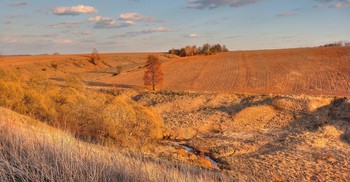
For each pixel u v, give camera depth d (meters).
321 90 64.56
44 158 5.29
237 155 31.88
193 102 54.56
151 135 31.61
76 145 6.50
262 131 41.59
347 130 40.25
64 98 25.11
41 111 21.22
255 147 34.56
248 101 52.56
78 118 24.09
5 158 5.39
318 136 38.03
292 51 119.50
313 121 43.94
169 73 91.69
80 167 5.19
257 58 108.75
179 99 55.75
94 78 89.56
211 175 7.54
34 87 25.98
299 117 45.50
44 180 4.99
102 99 31.28
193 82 78.50
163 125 39.25
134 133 28.91
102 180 5.36
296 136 38.12
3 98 19.45
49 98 24.14
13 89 20.25
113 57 163.38
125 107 28.89
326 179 25.17
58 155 5.54
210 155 32.06
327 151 32.53
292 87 68.69
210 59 112.62
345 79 72.31
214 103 53.94
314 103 48.00
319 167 27.77
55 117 21.33
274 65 93.88
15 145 5.91
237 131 41.78
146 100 57.69
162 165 6.84
